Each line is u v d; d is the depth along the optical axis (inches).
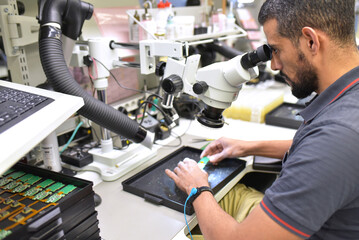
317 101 30.5
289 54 30.1
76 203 29.6
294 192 26.0
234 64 36.1
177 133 64.7
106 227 36.4
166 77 39.4
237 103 73.5
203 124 41.2
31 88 32.4
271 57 33.5
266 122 70.4
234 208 52.0
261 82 96.7
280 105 78.8
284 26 29.0
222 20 76.9
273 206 27.0
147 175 46.5
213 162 49.3
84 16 42.9
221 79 36.9
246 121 73.1
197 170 40.4
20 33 46.0
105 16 62.2
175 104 71.4
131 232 35.6
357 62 29.2
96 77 46.3
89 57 45.4
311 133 28.0
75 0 40.8
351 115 26.3
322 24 27.1
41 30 37.9
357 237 28.4
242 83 37.0
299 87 31.6
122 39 66.5
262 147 50.3
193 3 82.0
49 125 26.8
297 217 25.8
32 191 31.3
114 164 48.8
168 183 44.3
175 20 64.1
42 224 26.0
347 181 24.9
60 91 36.5
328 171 25.0
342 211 28.1
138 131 43.1
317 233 29.9
